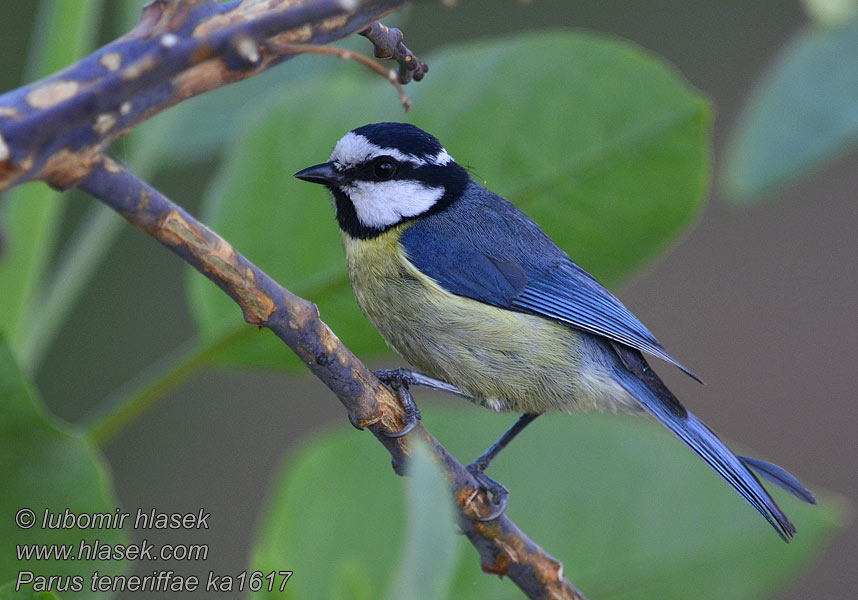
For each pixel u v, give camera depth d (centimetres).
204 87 401
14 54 1512
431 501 327
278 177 707
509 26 1702
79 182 412
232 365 634
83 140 389
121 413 610
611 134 696
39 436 464
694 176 696
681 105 685
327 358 544
